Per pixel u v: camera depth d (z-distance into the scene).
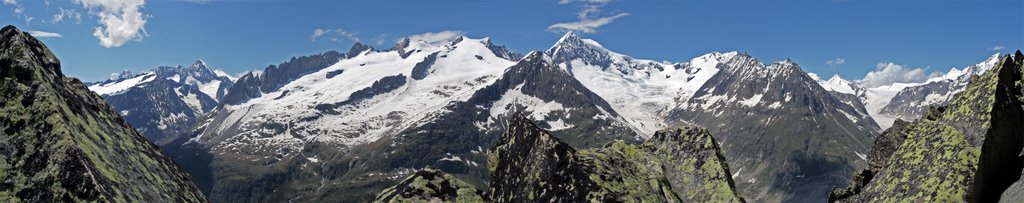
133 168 44.62
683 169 57.31
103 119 47.53
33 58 44.84
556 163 49.84
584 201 46.78
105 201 38.16
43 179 38.59
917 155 50.59
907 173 50.00
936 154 48.81
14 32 45.56
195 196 49.50
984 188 45.88
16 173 39.09
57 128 40.44
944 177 46.44
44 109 41.44
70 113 43.31
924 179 47.88
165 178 47.28
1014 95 50.03
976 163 45.66
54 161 39.06
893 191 49.69
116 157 43.84
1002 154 47.41
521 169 52.25
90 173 38.84
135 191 42.19
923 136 51.84
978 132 47.69
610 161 51.75
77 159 39.25
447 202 51.03
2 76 43.09
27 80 43.03
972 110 49.59
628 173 51.53
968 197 44.69
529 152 52.44
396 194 51.28
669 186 53.75
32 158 39.44
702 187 55.25
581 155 50.66
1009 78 51.38
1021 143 48.84
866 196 52.22
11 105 41.75
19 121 40.94
